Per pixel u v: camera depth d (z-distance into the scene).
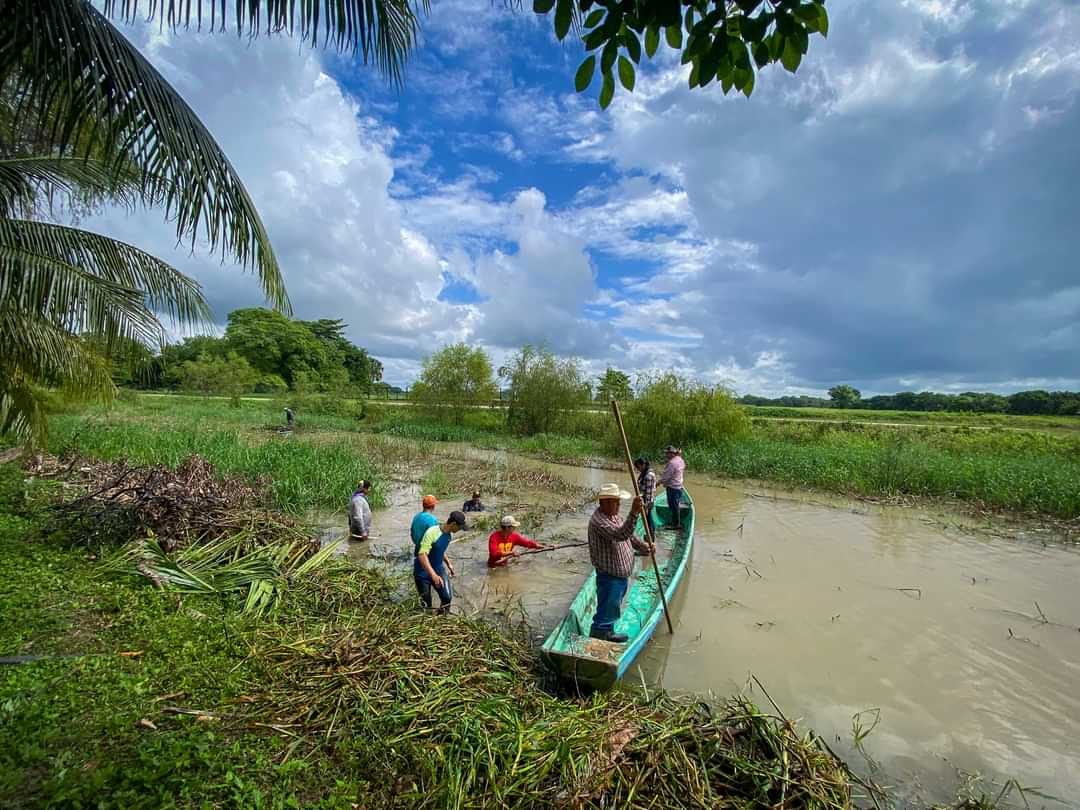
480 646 5.32
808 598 7.52
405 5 4.07
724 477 17.53
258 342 58.44
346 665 4.67
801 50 2.53
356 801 3.26
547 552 9.34
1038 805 3.86
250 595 6.04
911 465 15.34
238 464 13.21
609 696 4.64
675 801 3.43
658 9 2.44
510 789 3.38
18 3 3.03
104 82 3.40
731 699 4.94
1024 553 9.69
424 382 33.03
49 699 3.78
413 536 6.53
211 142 4.13
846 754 4.35
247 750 3.54
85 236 7.10
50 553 6.89
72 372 7.80
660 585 6.36
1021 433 21.72
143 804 2.88
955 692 5.24
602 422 27.80
